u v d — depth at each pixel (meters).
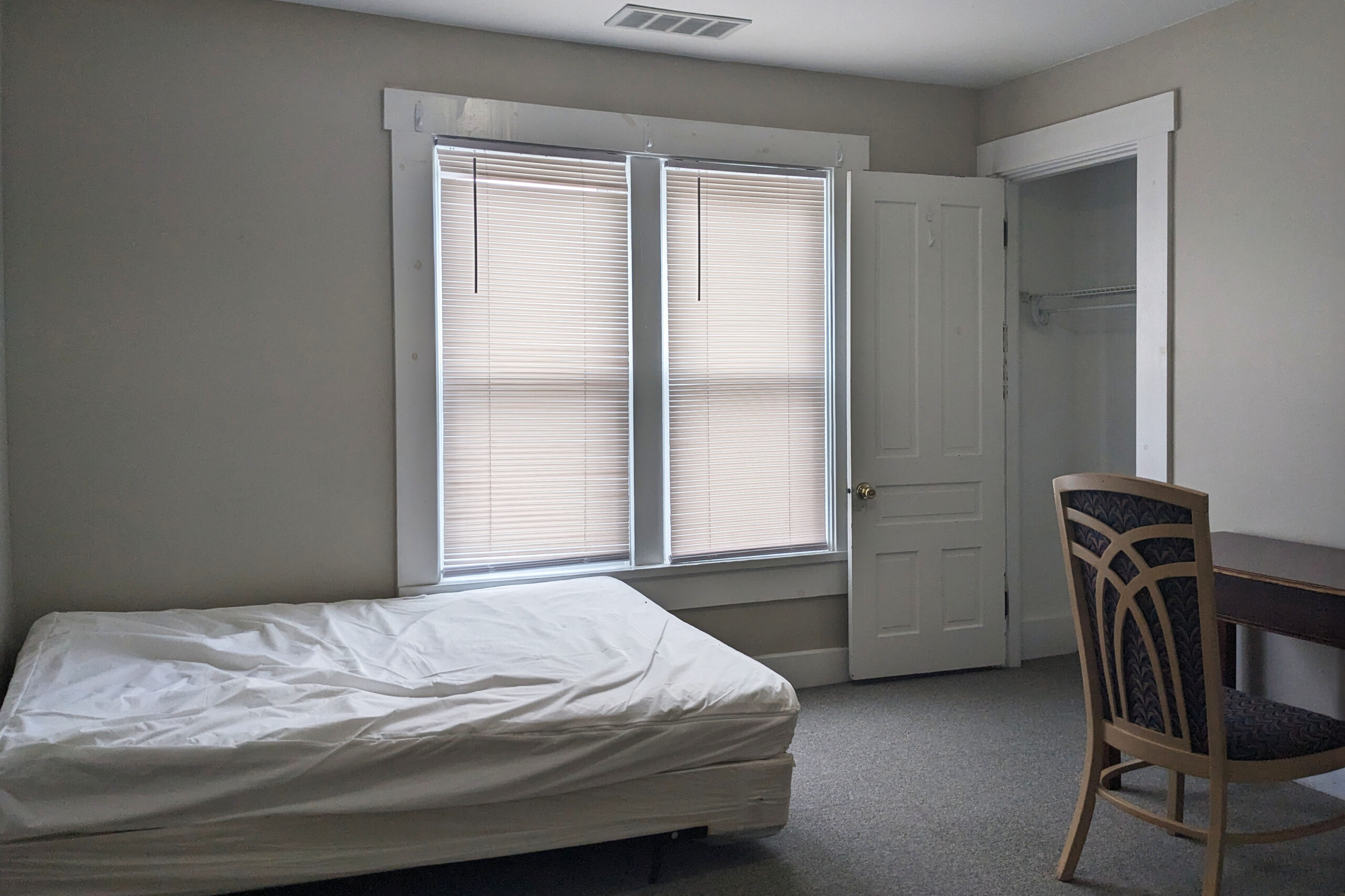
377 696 2.34
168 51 3.03
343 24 3.24
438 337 3.41
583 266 3.61
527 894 2.36
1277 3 3.06
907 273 4.02
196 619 2.90
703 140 3.73
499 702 2.30
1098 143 3.70
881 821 2.74
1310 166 2.97
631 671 2.50
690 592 3.80
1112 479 2.15
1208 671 2.05
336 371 3.28
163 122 3.04
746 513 3.91
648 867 2.50
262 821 2.04
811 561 3.98
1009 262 4.26
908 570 4.07
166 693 2.30
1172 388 3.44
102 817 1.94
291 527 3.24
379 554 3.36
